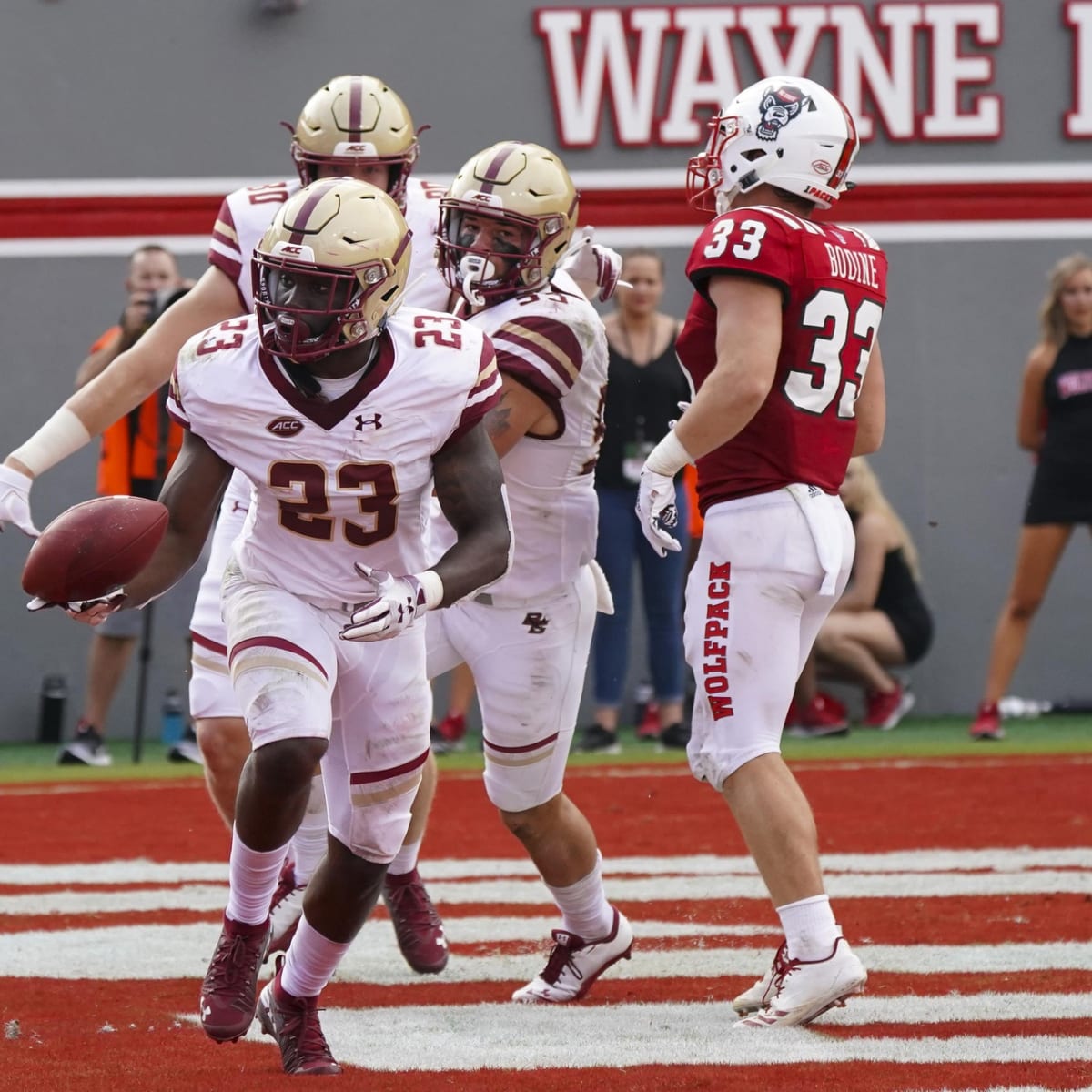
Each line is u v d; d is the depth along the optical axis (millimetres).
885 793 27938
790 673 13422
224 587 12039
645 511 13234
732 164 13859
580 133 40875
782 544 13273
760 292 13039
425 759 11914
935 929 16672
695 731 13734
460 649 14539
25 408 40469
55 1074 11500
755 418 13367
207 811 27375
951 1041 12164
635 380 33938
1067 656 41594
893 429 41625
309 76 40719
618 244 40938
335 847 11711
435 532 14922
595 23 40781
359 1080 11250
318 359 11344
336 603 11672
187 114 40562
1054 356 35906
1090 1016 12992
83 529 11250
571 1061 11758
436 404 11461
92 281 40562
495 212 13992
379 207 11328
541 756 14312
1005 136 41469
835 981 12773
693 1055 11906
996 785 28719
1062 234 41594
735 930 17281
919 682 41469
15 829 25344
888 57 41156
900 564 39406
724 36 40781
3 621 40094
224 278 15453
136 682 40125
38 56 40438
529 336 13969
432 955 15461
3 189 40375
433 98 40875
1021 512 41656
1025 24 41375
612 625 34594
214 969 11617
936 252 41562
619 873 20750
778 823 13070
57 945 16484
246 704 11266
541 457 14195
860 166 41375
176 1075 11492
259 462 11477
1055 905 17859
